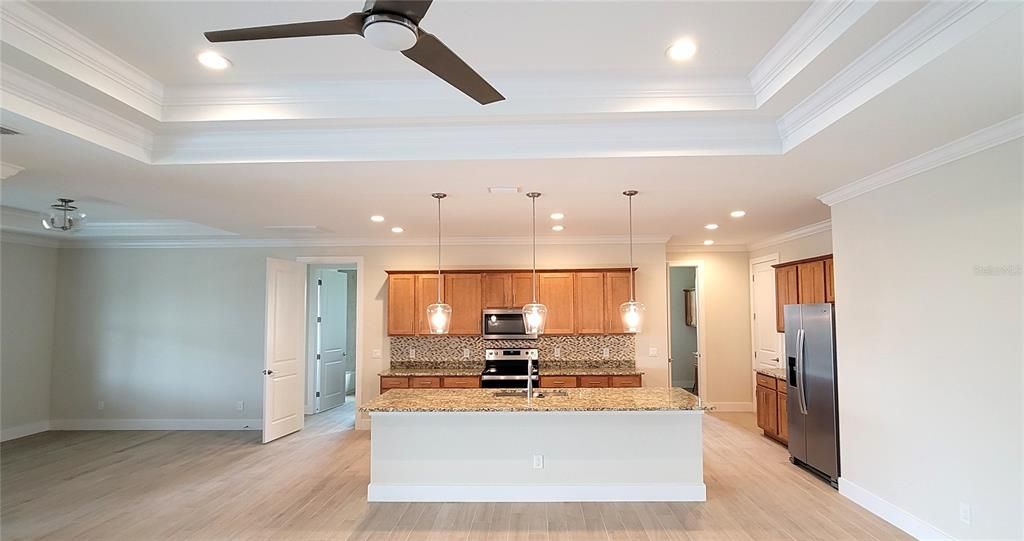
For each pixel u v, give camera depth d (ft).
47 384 22.99
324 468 17.03
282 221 18.71
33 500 14.16
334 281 28.78
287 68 9.39
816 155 10.77
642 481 14.06
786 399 18.31
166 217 18.21
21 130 8.93
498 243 23.12
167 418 23.06
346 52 8.79
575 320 22.06
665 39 8.40
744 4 7.41
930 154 10.64
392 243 23.35
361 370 23.03
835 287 14.51
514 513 13.17
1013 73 7.18
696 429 14.12
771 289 23.68
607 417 14.19
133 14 7.59
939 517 10.76
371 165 11.18
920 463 11.30
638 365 22.77
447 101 10.03
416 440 14.28
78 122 9.30
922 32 6.91
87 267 23.58
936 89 7.70
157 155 11.03
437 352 23.06
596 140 10.70
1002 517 9.36
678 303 33.60
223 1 7.29
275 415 20.90
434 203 15.52
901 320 11.87
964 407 10.15
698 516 12.87
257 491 14.84
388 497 14.11
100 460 18.04
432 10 7.50
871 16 6.87
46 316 23.00
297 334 22.57
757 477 15.80
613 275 22.15
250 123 10.37
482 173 11.94
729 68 9.50
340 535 11.91
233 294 23.36
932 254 10.96
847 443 13.99
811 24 7.77
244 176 12.10
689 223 19.44
